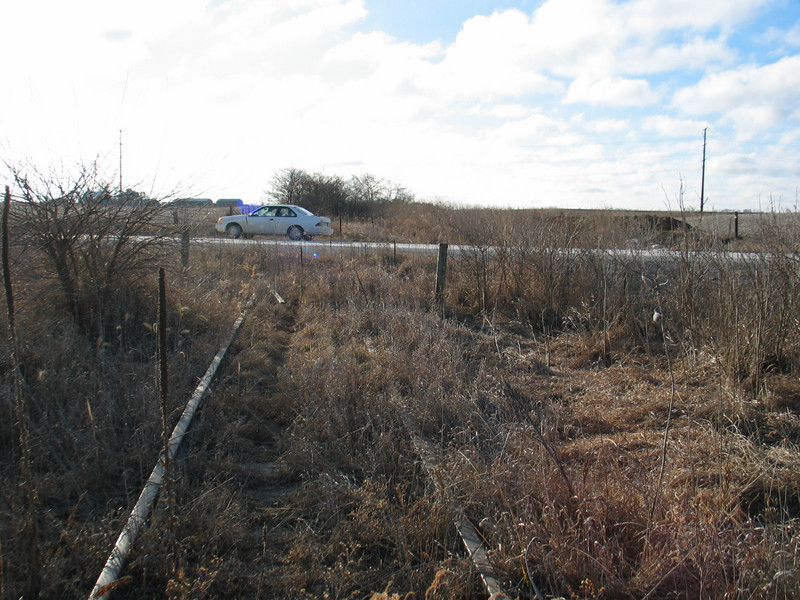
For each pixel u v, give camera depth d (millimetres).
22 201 6406
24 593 2812
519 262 10266
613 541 3180
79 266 6938
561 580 2957
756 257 7066
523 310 9656
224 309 8203
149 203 7363
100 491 3848
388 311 8633
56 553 3057
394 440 4629
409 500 3785
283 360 7137
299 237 21688
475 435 4512
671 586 2920
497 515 3465
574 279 9594
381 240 20344
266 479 4266
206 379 5543
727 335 6398
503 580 3053
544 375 6816
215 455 4363
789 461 4121
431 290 10695
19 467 3885
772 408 5363
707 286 7488
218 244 13570
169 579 2889
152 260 7480
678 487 3852
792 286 6520
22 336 5559
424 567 3189
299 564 3219
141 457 4113
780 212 7258
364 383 5801
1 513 3275
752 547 2938
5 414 4414
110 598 2869
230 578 3113
